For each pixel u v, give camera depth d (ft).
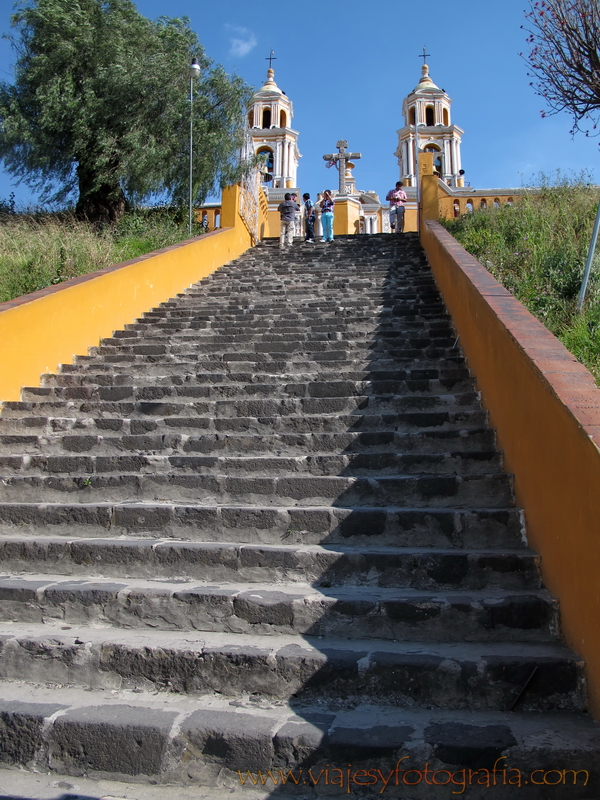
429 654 9.79
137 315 29.40
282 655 9.83
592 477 9.04
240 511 13.55
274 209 74.59
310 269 37.78
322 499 14.35
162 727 8.80
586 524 9.29
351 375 20.61
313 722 8.93
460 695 9.37
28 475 16.48
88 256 35.17
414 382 19.13
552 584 10.93
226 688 9.88
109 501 15.37
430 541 12.82
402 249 41.73
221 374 21.25
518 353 13.43
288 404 18.66
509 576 11.57
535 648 10.01
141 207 51.72
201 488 14.99
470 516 12.76
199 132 50.21
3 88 47.98
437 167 97.81
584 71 20.98
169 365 22.61
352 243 45.75
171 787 8.61
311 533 13.23
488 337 16.87
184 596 11.32
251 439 16.83
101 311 26.30
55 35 46.37
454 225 40.81
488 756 8.16
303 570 12.14
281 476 15.42
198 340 25.62
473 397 17.85
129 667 10.21
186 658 10.05
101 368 22.88
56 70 47.24
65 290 23.77
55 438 17.78
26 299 22.15
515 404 13.74
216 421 18.01
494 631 10.48
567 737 8.37
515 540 12.62
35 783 8.68
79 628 11.35
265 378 21.02
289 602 11.00
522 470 13.07
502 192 49.03
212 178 52.01
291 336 24.86
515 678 9.36
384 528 13.00
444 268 27.73
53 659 10.44
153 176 48.42
